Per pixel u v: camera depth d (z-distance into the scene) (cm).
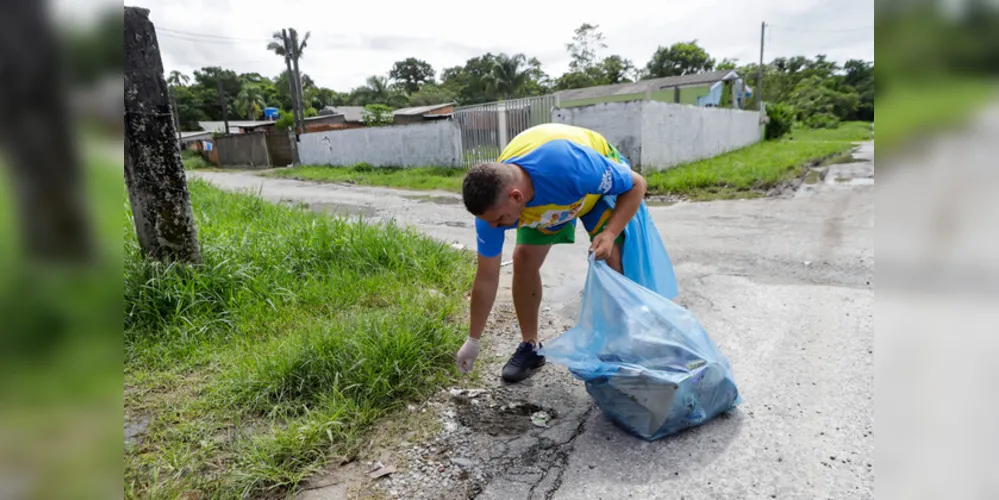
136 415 218
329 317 308
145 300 292
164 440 202
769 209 637
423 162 1458
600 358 200
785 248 441
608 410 202
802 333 276
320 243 402
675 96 2469
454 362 256
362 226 441
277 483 178
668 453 189
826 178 888
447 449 196
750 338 275
